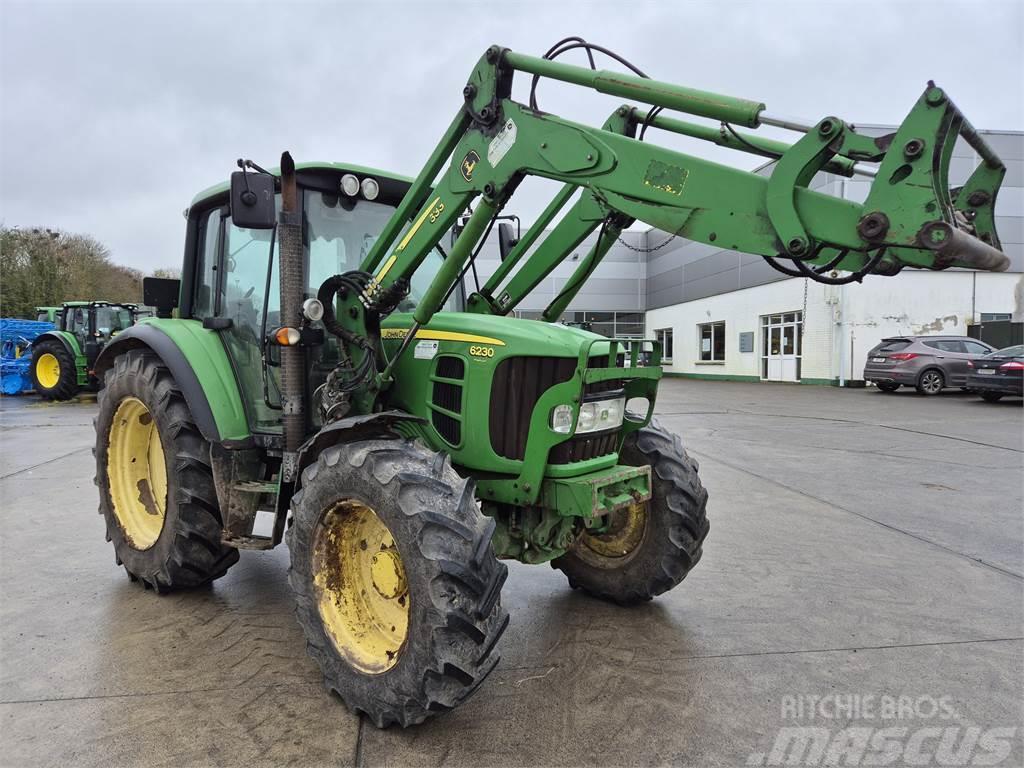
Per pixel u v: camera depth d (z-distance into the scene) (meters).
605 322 30.36
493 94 2.71
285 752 2.28
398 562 2.54
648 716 2.54
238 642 3.11
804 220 2.11
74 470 7.10
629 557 3.54
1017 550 4.51
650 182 2.40
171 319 3.93
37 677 2.77
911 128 1.91
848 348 18.09
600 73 2.50
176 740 2.34
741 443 8.90
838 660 2.99
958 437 9.27
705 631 3.29
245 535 3.32
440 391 3.00
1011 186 17.94
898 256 2.03
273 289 3.33
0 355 16.36
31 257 27.19
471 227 2.80
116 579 3.92
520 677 2.83
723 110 2.29
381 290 2.96
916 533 4.89
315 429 3.25
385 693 2.37
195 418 3.33
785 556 4.40
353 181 3.25
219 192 3.63
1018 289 18.08
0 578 3.92
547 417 2.74
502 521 3.04
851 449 8.41
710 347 25.06
